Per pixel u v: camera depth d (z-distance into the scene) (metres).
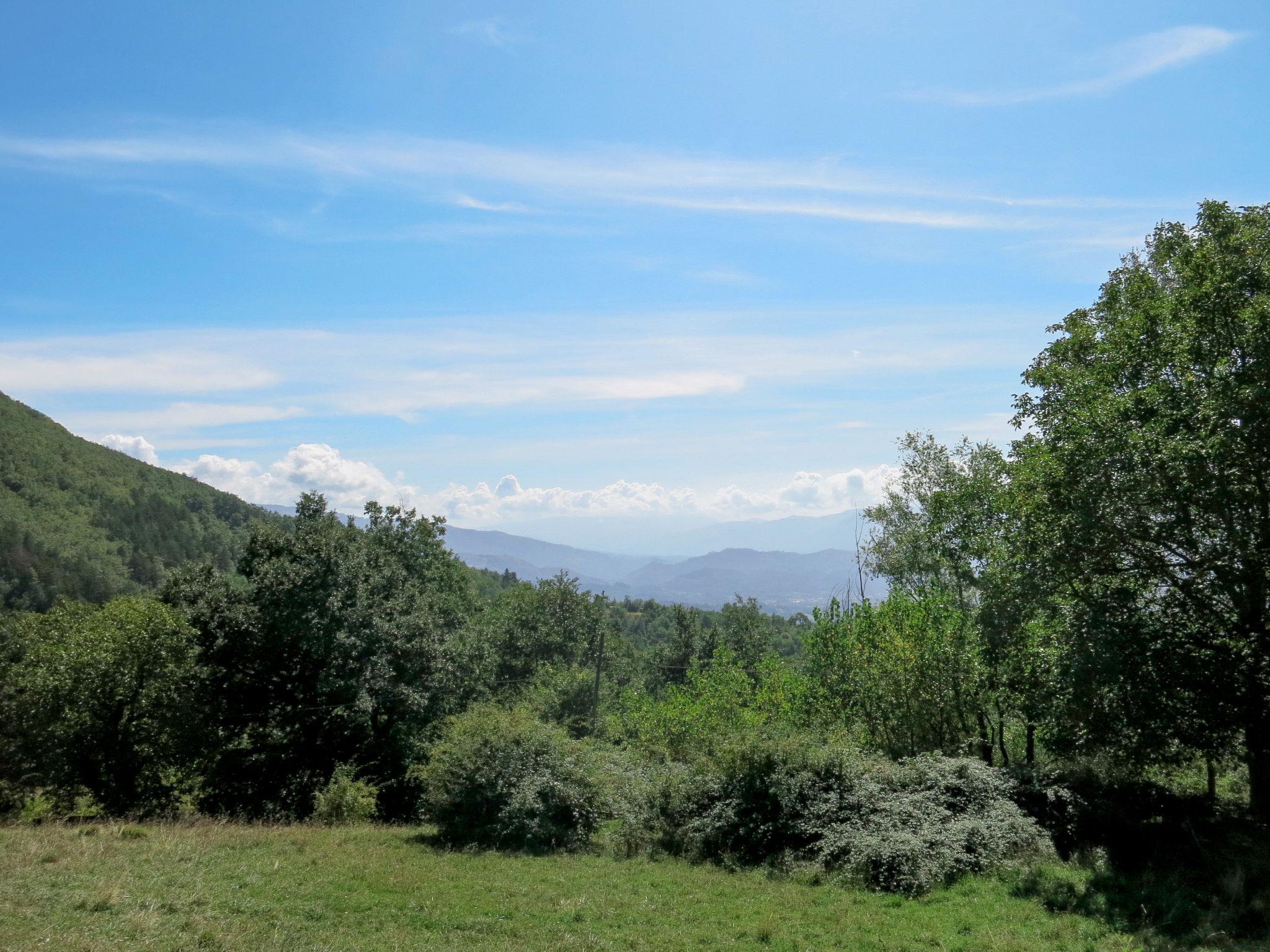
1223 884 11.23
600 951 9.57
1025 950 9.52
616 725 38.81
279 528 27.73
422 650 25.58
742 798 15.98
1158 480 12.54
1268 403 11.79
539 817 16.48
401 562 29.77
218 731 26.48
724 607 66.50
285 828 17.72
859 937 10.28
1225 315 12.91
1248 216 13.87
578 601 62.41
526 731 17.66
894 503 29.09
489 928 10.40
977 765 15.63
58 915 9.28
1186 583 13.72
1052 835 14.23
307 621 24.38
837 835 14.34
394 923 10.44
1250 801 16.00
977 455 25.03
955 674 20.19
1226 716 13.09
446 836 16.91
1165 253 15.91
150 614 25.02
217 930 9.25
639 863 15.20
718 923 11.02
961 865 13.07
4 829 15.42
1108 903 11.19
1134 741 13.65
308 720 26.58
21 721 24.52
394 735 25.61
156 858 12.99
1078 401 15.04
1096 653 13.19
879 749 21.14
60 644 25.27
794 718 24.36
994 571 18.00
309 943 9.23
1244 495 12.55
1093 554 14.10
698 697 30.81
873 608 22.81
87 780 24.72
